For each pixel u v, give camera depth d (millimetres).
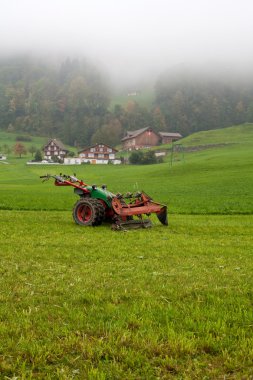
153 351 4180
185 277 6840
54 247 9281
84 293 5840
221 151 127625
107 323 4773
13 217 15297
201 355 4152
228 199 33094
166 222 13875
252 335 4547
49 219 14992
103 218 13297
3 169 112688
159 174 77188
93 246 9508
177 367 3906
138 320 4832
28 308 5270
